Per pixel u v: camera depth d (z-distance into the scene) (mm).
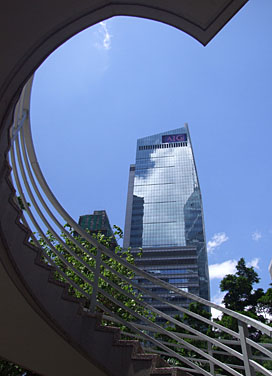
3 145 3410
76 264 8930
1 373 6984
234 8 2963
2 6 2814
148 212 98375
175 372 3621
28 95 4738
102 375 4570
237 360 9531
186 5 2994
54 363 4668
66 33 3133
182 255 83125
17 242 3680
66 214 4918
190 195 99250
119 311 8336
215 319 15148
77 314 4031
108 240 10609
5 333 4328
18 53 3047
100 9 3082
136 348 3988
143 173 108750
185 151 110750
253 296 22828
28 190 5055
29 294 3658
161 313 4340
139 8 3109
